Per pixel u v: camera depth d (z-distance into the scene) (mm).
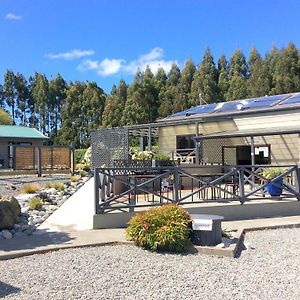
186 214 7570
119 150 19594
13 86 65312
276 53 53156
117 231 8672
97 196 9023
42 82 61250
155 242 7098
